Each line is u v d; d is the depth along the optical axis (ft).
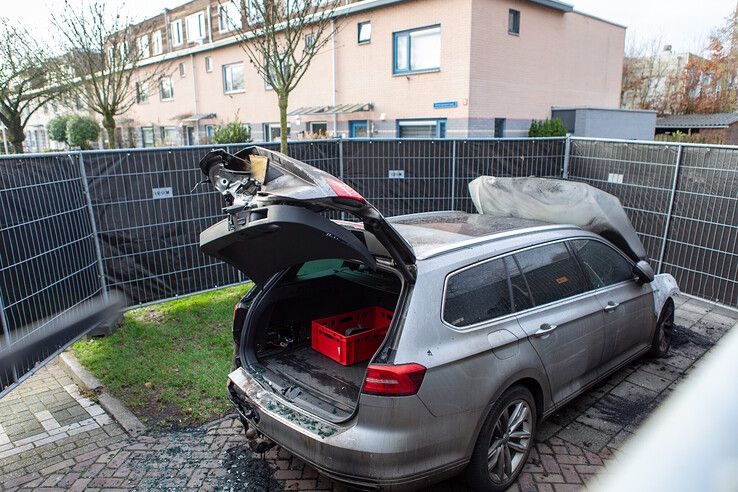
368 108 63.10
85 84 37.29
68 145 78.07
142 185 19.34
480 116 55.62
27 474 11.30
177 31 97.14
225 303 21.26
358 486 8.77
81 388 15.30
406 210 27.02
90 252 17.78
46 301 15.01
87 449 12.21
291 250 9.77
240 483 10.87
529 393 10.77
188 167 20.47
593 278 13.10
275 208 8.48
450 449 9.21
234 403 11.34
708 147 20.70
